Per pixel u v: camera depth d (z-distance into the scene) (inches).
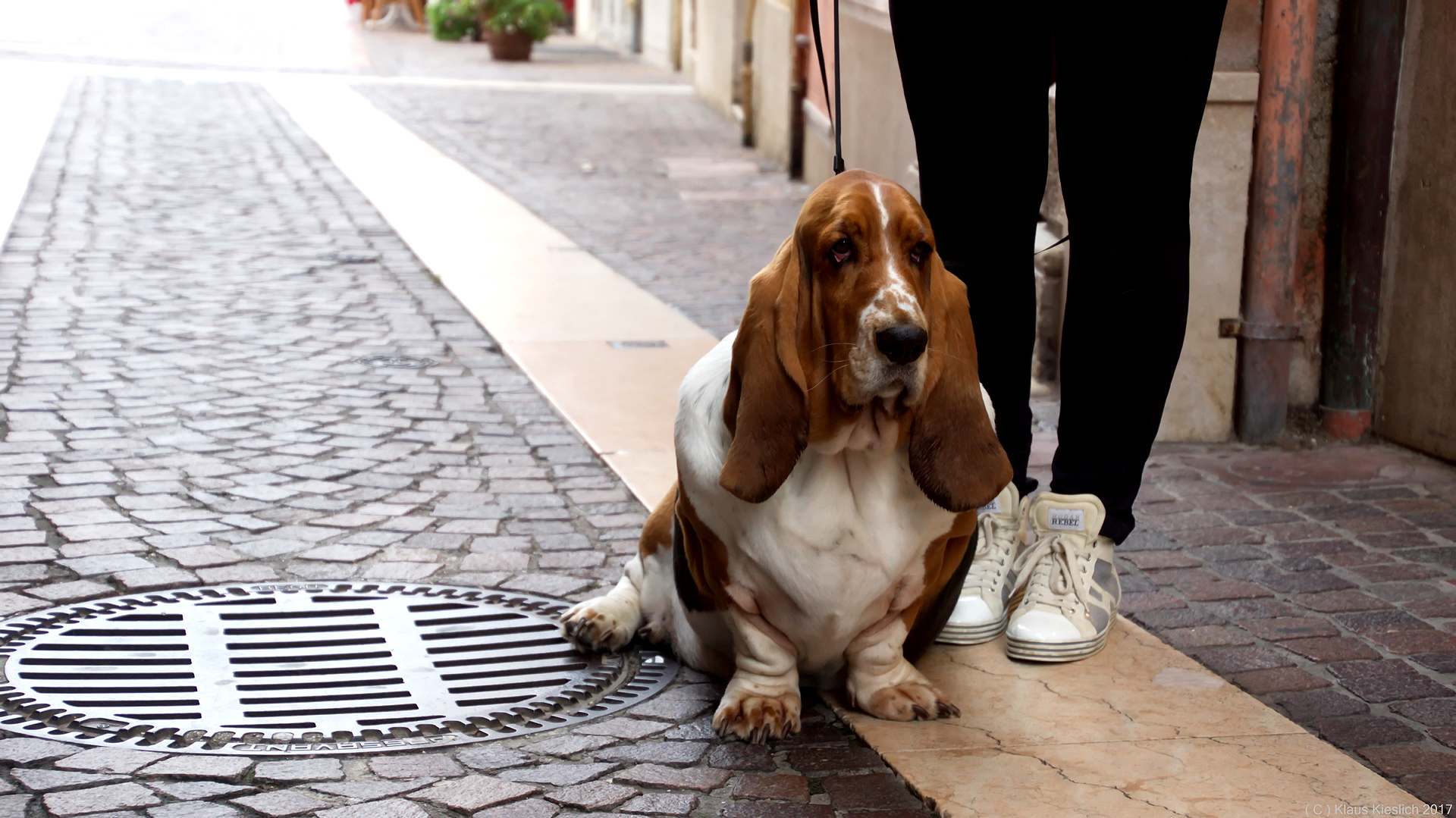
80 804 91.9
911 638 114.0
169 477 162.1
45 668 112.7
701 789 97.6
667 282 294.8
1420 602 134.7
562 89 703.1
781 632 106.3
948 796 96.3
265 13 1242.0
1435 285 179.0
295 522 149.9
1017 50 124.4
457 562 140.5
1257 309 187.0
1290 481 173.5
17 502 151.0
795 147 452.4
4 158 409.1
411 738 103.9
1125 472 125.8
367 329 241.3
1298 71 180.9
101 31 944.9
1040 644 119.8
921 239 94.4
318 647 119.4
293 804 92.9
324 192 388.5
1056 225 216.2
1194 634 127.5
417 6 1116.5
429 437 182.7
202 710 106.9
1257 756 103.3
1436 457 182.1
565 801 95.1
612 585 135.4
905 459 100.7
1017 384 133.3
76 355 213.9
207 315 245.6
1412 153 180.9
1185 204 123.9
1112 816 94.2
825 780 99.7
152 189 376.5
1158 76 117.7
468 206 378.3
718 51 626.2
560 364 221.6
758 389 95.0
